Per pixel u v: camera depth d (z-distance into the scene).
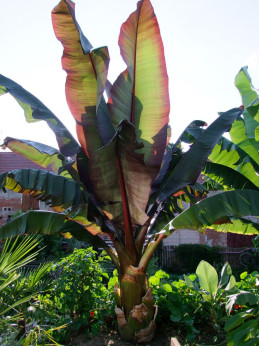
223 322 5.34
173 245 13.92
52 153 4.92
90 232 5.30
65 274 5.38
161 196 4.90
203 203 4.50
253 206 4.43
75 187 4.94
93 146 4.89
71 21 4.29
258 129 4.68
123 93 4.81
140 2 4.30
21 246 4.01
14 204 13.89
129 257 4.76
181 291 5.61
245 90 6.15
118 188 4.26
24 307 4.38
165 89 4.72
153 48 4.57
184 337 5.04
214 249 12.77
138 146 3.74
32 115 5.22
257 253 12.00
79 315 5.42
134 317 4.69
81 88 4.79
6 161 15.22
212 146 5.00
